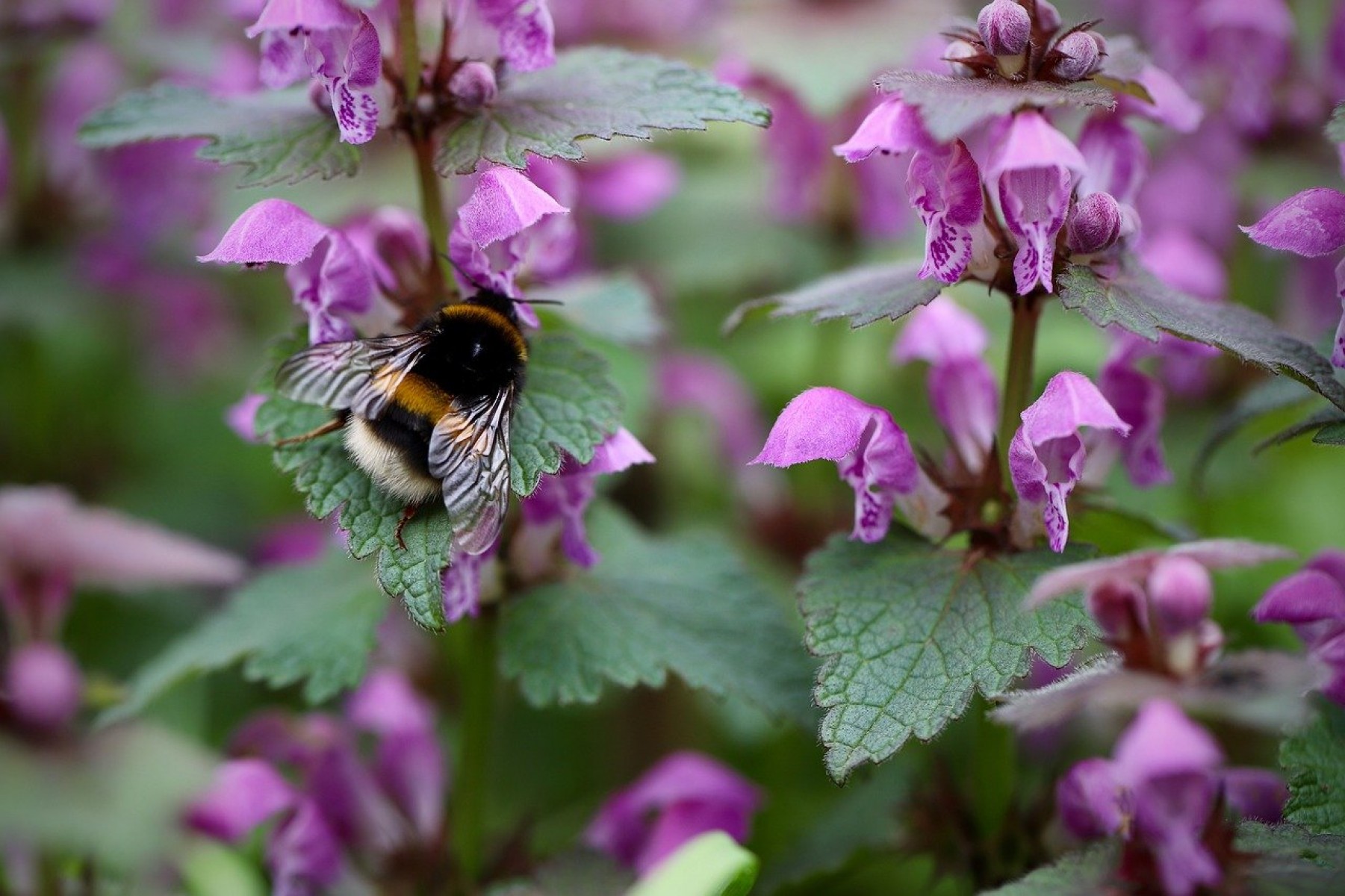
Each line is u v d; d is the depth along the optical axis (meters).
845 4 0.56
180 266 0.61
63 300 0.57
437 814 0.49
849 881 0.53
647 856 0.48
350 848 0.48
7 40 0.56
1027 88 0.43
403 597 0.42
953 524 0.45
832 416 0.44
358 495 0.43
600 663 0.46
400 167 0.54
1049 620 0.43
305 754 0.48
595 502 0.49
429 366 0.44
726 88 0.44
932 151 0.43
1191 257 0.53
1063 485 0.43
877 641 0.43
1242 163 0.55
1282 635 0.54
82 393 0.64
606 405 0.44
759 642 0.46
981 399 0.46
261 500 0.62
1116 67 0.44
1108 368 0.46
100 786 0.43
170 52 0.58
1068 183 0.43
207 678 0.57
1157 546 0.47
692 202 0.60
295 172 0.44
